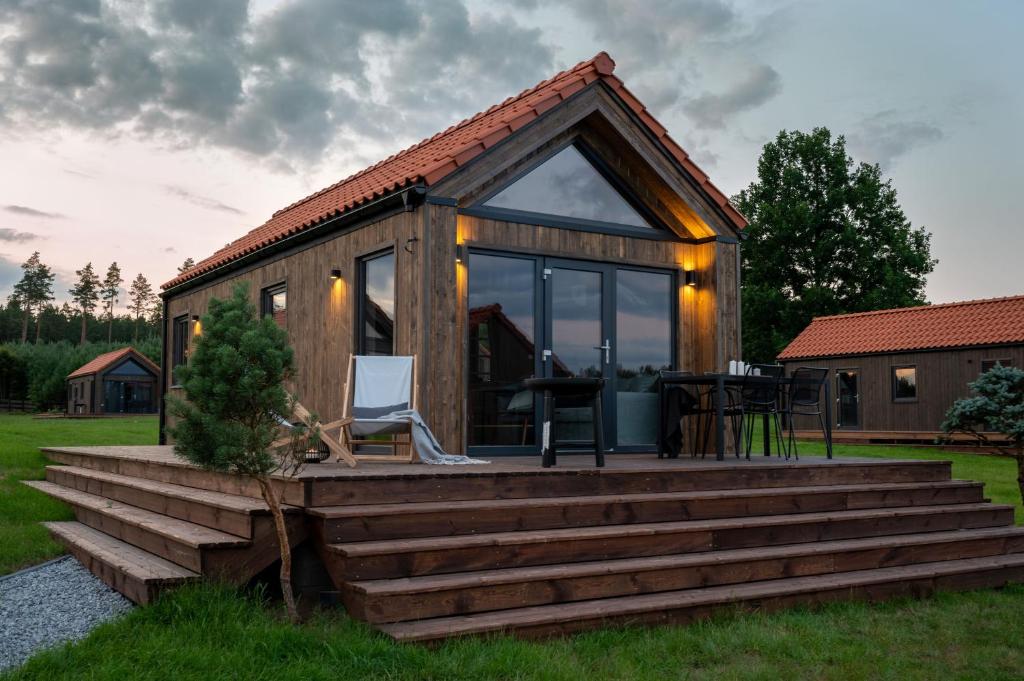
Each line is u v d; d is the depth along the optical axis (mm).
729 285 9680
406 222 7934
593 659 4547
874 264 34062
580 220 9023
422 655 4227
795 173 35844
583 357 8922
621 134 8961
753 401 8312
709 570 5844
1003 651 5227
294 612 4742
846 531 6969
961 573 6895
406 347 7820
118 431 19875
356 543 5062
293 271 10312
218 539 5113
